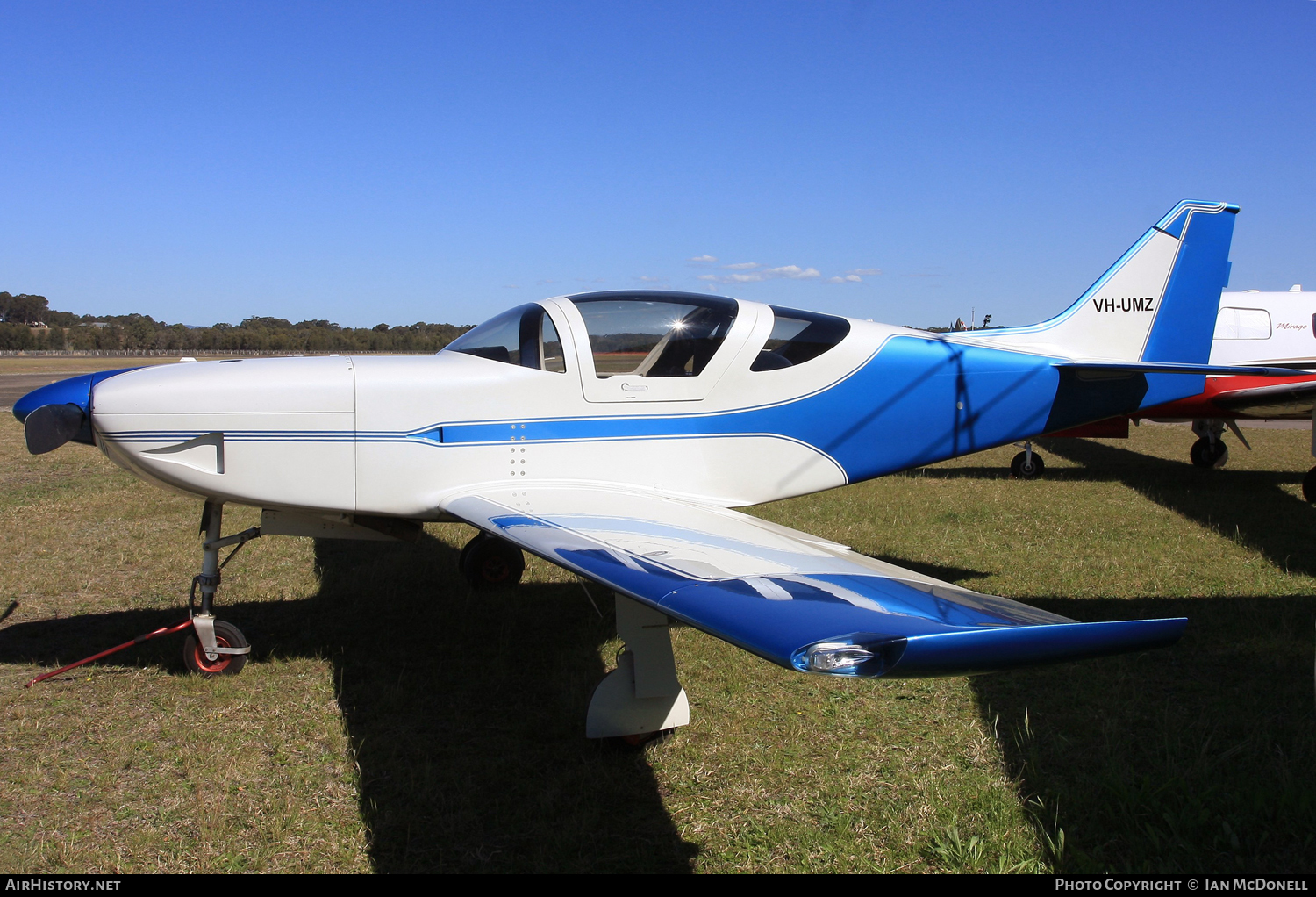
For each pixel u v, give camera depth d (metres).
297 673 3.76
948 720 3.27
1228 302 9.95
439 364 3.92
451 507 3.52
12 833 2.50
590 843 2.48
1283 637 3.96
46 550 5.84
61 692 3.52
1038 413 4.66
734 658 3.91
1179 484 8.72
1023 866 2.33
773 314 4.26
